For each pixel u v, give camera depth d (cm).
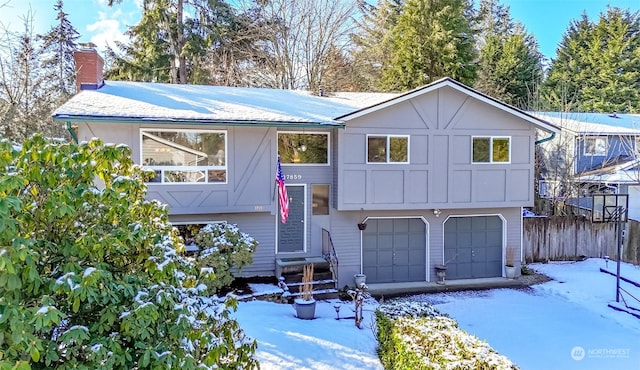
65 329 364
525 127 1449
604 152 2238
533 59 3209
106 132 1164
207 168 1241
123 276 396
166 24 2312
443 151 1392
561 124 2198
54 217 354
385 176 1358
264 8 2455
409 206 1374
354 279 1396
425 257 1470
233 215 1307
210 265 1120
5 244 308
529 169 1458
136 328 351
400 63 2559
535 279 1481
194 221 1273
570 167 2103
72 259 365
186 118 1159
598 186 2036
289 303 1185
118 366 358
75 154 386
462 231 1500
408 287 1385
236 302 512
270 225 1344
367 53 2712
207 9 2395
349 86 2606
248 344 499
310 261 1329
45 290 342
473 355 588
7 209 302
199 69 2364
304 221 1380
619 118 2452
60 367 335
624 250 1717
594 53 3180
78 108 1148
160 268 401
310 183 1379
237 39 2430
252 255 1236
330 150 1384
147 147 1195
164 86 1598
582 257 1714
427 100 1373
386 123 1348
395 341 698
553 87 3238
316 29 2505
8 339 310
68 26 2588
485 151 1426
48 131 1831
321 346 838
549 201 2041
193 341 409
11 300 309
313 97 1656
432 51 2494
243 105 1398
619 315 1138
